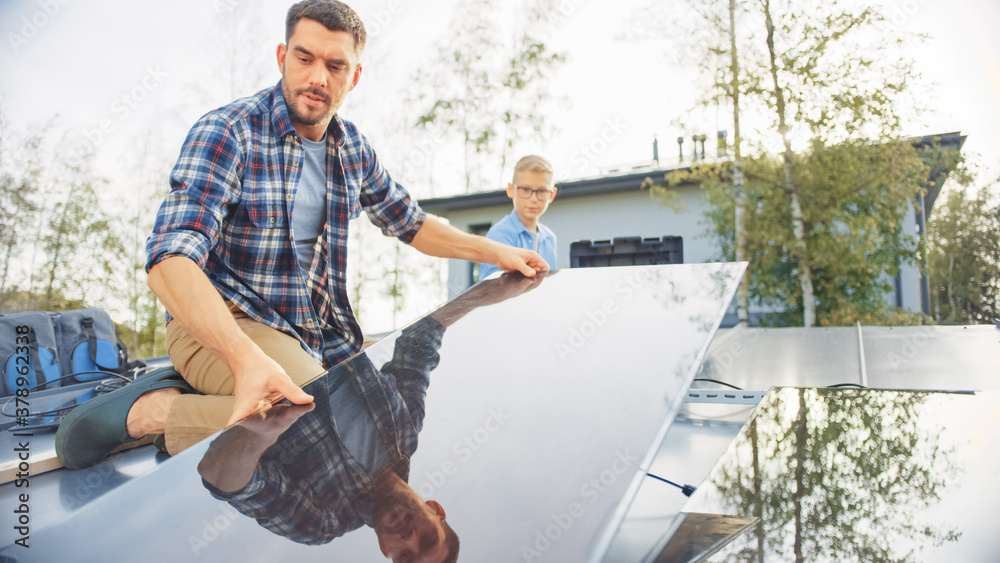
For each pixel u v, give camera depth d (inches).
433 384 26.6
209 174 49.9
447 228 66.1
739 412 55.4
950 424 25.6
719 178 427.8
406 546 14.1
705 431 48.4
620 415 21.3
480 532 14.7
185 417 42.0
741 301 392.8
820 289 390.0
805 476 19.9
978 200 588.1
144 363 98.3
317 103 55.7
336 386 28.9
